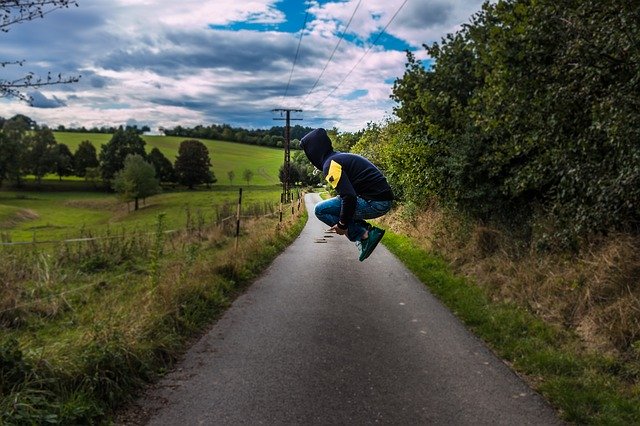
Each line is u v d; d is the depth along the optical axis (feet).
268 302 27.14
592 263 22.94
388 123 84.28
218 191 336.29
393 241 55.47
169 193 323.78
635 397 14.78
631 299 19.44
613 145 19.95
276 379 16.07
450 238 41.78
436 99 41.16
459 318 24.11
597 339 19.11
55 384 13.26
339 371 16.84
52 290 27.71
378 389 15.35
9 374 12.81
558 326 21.06
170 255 42.39
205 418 13.33
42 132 359.46
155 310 20.43
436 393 15.10
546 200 33.27
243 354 18.51
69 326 21.26
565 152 23.76
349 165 13.34
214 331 21.53
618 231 24.02
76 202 290.97
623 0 18.37
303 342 20.02
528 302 24.56
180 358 18.03
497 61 26.37
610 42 18.42
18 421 11.44
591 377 16.21
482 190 37.42
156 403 14.25
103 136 525.34
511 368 17.37
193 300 24.08
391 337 20.85
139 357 16.12
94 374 14.15
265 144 592.60
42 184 362.94
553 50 23.38
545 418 13.52
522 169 29.14
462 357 18.42
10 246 37.47
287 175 168.45
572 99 22.27
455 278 32.32
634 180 19.24
